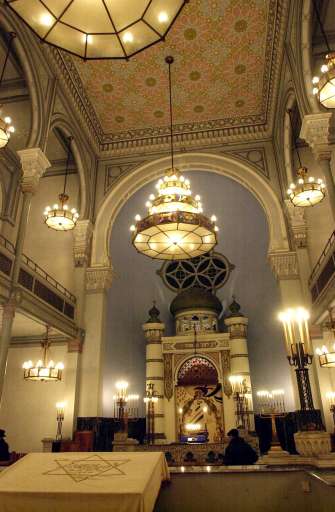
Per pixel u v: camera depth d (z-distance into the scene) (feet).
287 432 50.60
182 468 15.23
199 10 47.55
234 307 58.70
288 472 14.51
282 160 58.34
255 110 62.08
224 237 65.26
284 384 54.65
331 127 53.26
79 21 19.97
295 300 51.96
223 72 55.57
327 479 11.94
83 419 50.03
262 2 46.68
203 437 50.85
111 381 55.88
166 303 64.34
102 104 60.13
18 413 52.47
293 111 52.70
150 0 19.02
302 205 44.50
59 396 52.42
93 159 64.44
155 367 55.42
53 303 47.96
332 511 11.46
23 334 55.57
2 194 53.72
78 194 61.52
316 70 46.93
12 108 52.16
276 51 49.57
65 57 50.62
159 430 52.16
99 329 54.70
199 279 65.00
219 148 64.03
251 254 63.36
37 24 20.12
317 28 45.73
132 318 61.67
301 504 14.03
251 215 64.39
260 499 14.14
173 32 49.93
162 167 64.49
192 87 57.77
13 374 54.60
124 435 45.68
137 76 55.67
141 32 20.66
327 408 45.39
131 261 64.90
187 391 55.11
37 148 43.42
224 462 24.08
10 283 38.37
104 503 10.15
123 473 11.51
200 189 66.08
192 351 56.13
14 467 12.25
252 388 55.72
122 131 65.31
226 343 55.98
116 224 64.49
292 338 19.88
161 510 14.08
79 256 57.88
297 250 53.78
